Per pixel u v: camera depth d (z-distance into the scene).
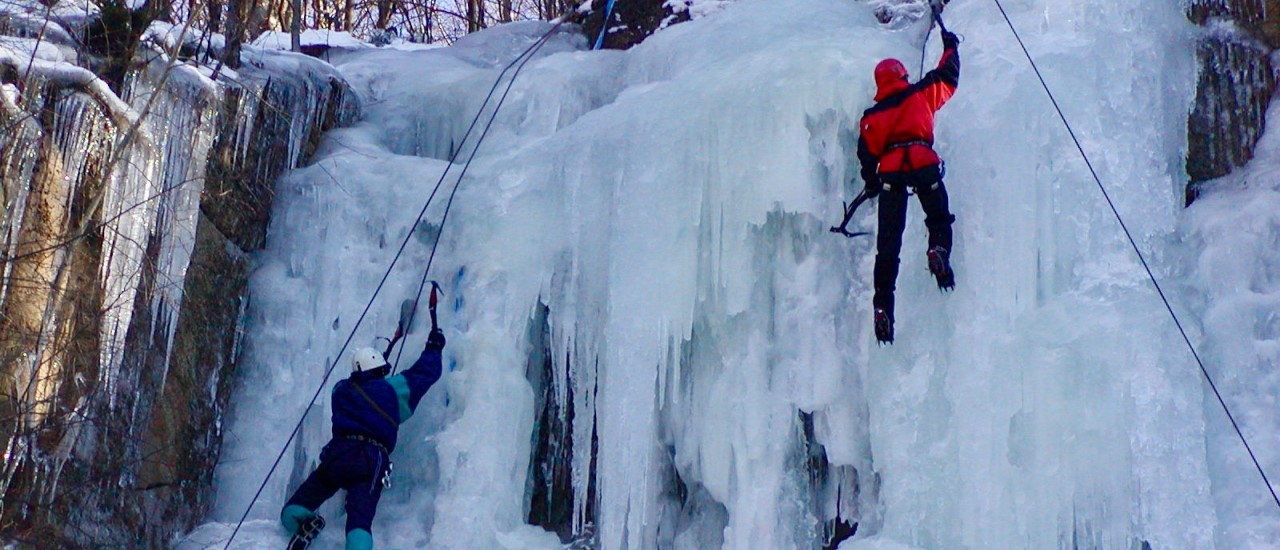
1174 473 5.48
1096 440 5.52
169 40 6.56
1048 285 5.86
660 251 6.26
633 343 6.22
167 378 5.95
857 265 6.20
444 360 6.50
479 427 6.27
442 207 6.80
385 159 7.13
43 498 5.26
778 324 6.25
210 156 6.39
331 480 5.90
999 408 5.65
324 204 6.85
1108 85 6.18
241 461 6.30
